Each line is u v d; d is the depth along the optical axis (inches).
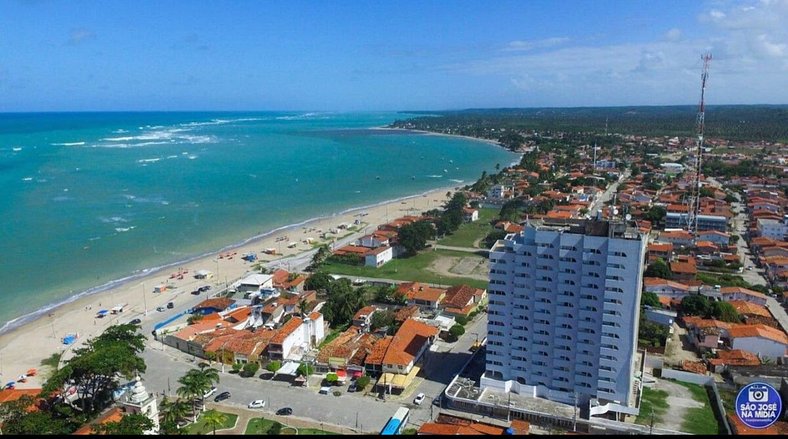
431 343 6343.5
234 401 5255.9
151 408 4665.4
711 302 6909.5
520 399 5083.7
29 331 6904.5
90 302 7805.1
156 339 6668.3
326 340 6692.9
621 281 4645.7
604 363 4815.5
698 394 5260.8
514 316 5137.8
